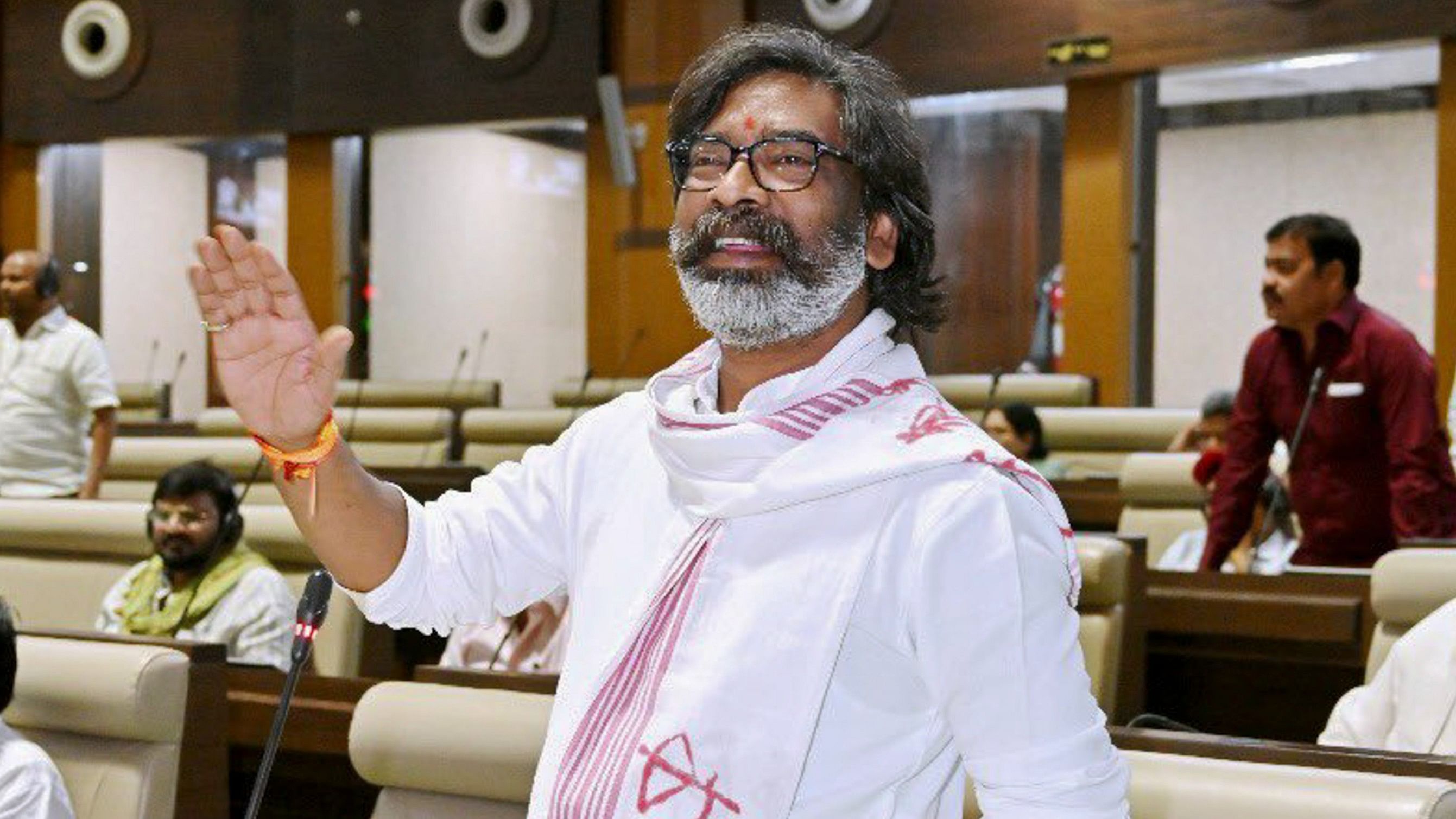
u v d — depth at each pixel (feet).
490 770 6.84
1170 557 14.82
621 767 4.14
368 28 31.48
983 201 29.84
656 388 4.70
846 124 4.50
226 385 4.41
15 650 8.01
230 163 36.06
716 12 28.58
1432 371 12.42
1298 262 12.51
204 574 12.65
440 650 14.08
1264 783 5.14
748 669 4.11
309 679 9.68
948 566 4.08
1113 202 26.16
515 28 30.12
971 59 26.84
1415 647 7.58
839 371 4.44
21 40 34.12
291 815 9.78
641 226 29.14
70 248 35.04
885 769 4.19
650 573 4.38
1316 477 12.82
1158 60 25.49
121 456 19.26
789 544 4.19
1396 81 33.65
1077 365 26.53
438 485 17.10
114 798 7.97
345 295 32.53
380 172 33.17
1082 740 4.15
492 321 34.22
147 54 33.22
